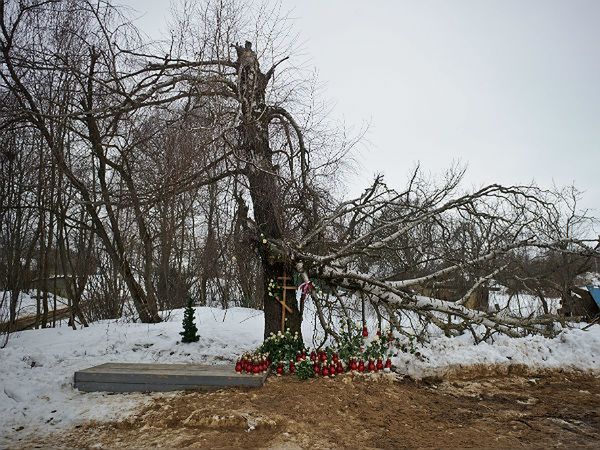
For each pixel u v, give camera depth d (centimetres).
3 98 959
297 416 599
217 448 498
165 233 1016
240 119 825
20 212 1221
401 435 557
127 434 552
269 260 863
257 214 877
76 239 1545
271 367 802
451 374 842
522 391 780
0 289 1473
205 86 852
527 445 530
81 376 716
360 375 790
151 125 858
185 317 1025
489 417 638
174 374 716
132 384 711
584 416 650
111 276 1566
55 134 1084
